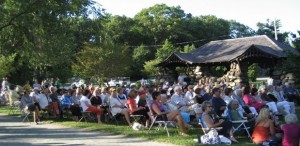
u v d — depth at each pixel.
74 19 25.34
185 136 11.73
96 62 41.72
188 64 34.25
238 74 30.33
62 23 23.58
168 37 86.81
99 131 13.27
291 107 16.17
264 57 29.39
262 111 10.66
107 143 10.96
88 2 26.11
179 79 31.41
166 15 91.56
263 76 46.22
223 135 11.08
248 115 13.01
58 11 22.56
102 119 16.16
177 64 35.94
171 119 12.30
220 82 28.42
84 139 11.70
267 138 10.48
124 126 14.09
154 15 92.00
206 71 34.41
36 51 24.25
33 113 16.69
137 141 11.20
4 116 18.39
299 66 18.34
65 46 25.52
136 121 14.23
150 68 58.25
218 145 10.34
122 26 87.25
